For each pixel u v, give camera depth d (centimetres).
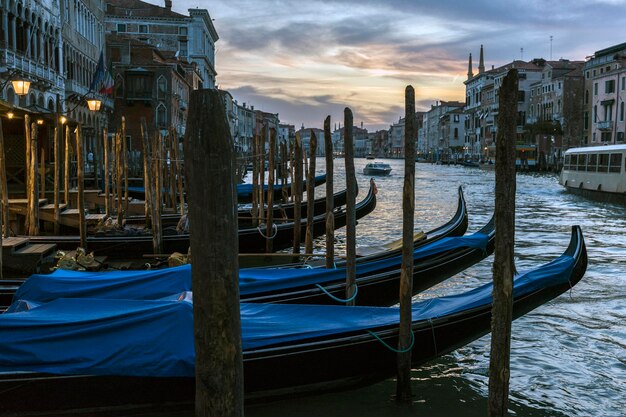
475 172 7731
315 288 814
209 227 319
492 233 984
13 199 1505
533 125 7150
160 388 584
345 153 775
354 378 660
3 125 1844
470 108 10812
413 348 676
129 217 1630
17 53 2602
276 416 632
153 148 1606
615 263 1487
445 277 926
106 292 742
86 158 3275
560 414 666
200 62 7294
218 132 318
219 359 325
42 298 726
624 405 688
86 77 4184
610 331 931
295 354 621
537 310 1034
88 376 562
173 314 568
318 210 1992
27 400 557
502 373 475
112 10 7062
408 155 621
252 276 828
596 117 6506
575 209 2888
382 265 907
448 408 663
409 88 620
